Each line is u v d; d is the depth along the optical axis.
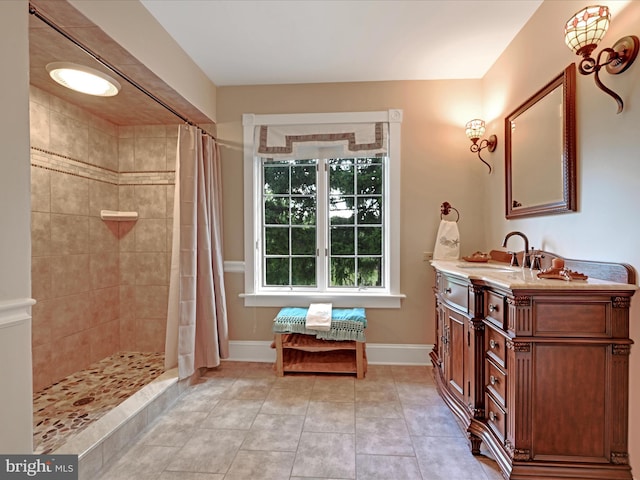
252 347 3.05
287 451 1.77
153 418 2.07
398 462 1.69
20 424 1.14
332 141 2.94
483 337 1.74
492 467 1.65
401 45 2.39
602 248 1.53
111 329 3.03
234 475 1.60
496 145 2.61
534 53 2.07
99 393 2.30
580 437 1.42
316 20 2.10
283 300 3.02
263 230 3.13
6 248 1.10
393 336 2.96
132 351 3.13
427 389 2.47
